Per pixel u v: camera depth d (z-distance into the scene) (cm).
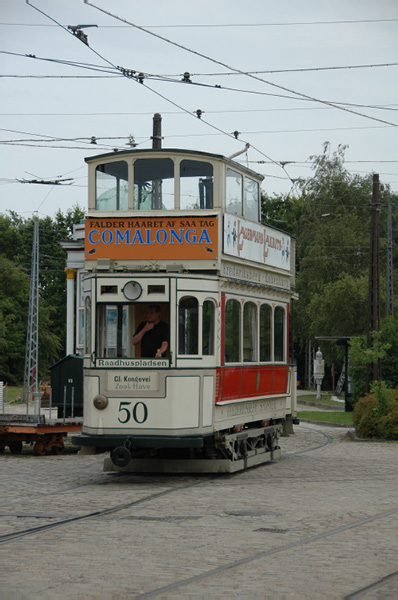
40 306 8425
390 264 4447
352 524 1213
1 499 1463
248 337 1914
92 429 1630
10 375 8412
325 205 6094
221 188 1747
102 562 959
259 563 957
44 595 816
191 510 1337
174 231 1716
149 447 1655
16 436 2255
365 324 5572
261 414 2012
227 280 1747
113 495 1504
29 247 8775
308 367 7625
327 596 816
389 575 904
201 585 855
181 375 1623
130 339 1736
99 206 1786
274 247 2095
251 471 1895
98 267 1720
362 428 2834
